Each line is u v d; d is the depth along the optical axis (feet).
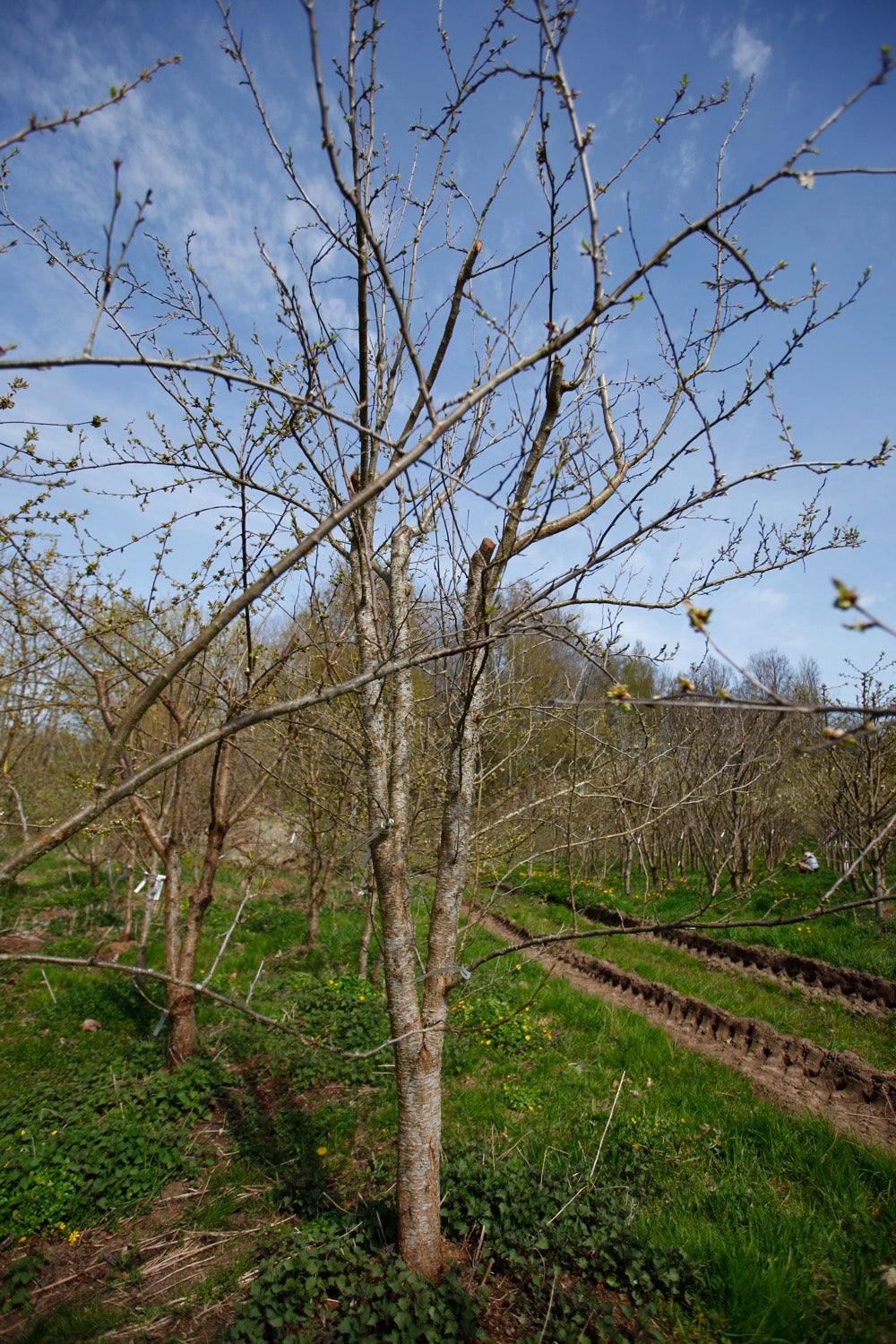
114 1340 11.09
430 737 15.58
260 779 21.90
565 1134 16.03
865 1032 22.11
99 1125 16.08
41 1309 11.87
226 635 17.54
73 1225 13.78
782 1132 15.46
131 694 18.63
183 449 12.16
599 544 8.26
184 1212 14.19
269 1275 11.04
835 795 38.52
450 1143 15.34
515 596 11.70
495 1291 10.98
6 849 34.81
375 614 11.19
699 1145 15.52
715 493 8.60
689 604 4.79
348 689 6.43
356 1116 17.44
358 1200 13.43
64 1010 24.43
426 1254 10.68
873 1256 11.69
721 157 9.61
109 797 5.65
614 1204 12.88
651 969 28.71
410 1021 10.79
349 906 40.60
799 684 39.78
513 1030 21.70
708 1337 10.41
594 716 11.56
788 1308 10.53
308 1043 7.81
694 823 43.50
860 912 33.68
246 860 46.39
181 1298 11.85
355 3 8.17
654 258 5.85
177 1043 20.01
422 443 5.54
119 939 33.68
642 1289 11.08
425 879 25.32
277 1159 15.69
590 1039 22.02
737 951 31.24
